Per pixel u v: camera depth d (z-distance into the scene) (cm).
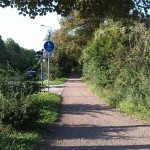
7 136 941
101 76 2244
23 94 1098
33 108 1079
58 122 1290
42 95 2067
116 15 940
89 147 897
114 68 2016
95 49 2380
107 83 2159
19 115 1038
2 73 1171
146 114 1379
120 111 1573
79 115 1476
